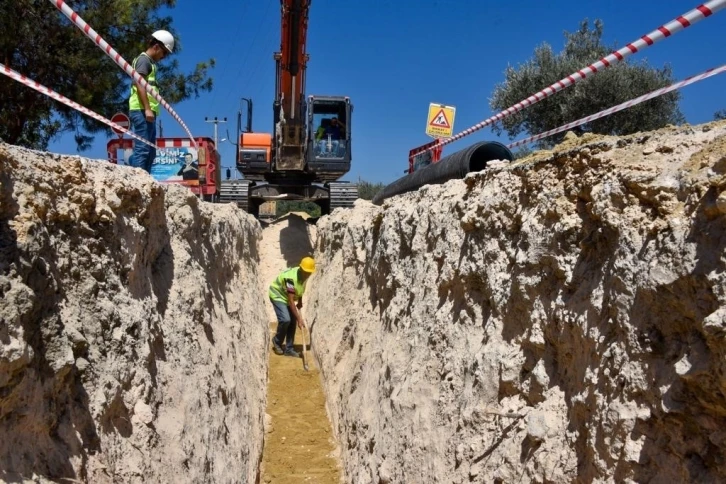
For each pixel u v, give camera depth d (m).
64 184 3.12
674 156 2.61
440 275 4.88
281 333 10.04
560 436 2.90
